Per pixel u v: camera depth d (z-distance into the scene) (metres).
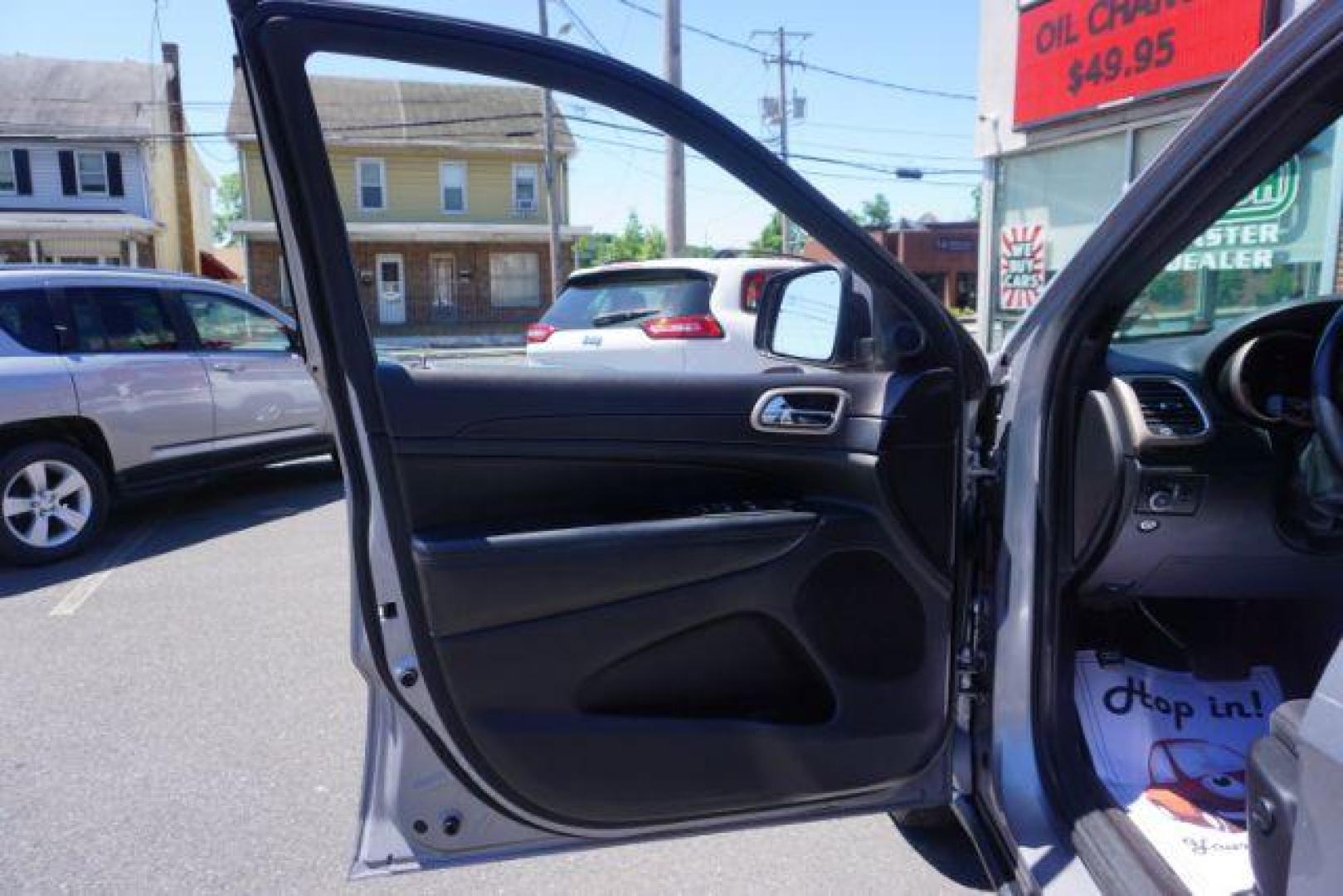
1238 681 2.43
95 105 29.20
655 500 1.98
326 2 1.54
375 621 1.75
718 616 1.90
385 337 28.30
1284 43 1.48
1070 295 1.99
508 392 1.88
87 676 4.05
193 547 6.18
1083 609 2.47
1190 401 2.17
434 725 1.76
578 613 1.83
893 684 1.97
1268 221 7.99
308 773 3.23
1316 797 1.25
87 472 5.95
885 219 53.66
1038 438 2.04
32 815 2.98
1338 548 2.24
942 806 2.19
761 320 2.25
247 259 26.86
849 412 1.98
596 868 2.66
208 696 3.85
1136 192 1.82
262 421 7.14
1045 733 2.04
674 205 11.79
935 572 1.97
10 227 26.66
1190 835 2.04
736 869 2.64
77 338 6.05
